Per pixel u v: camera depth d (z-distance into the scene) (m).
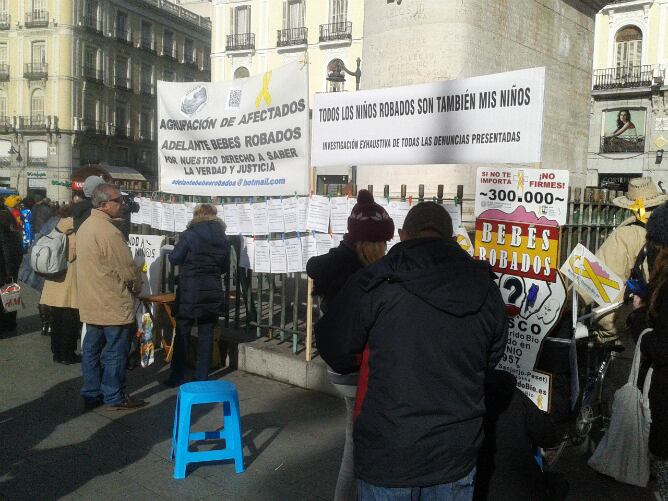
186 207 6.71
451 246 2.31
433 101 4.29
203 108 6.18
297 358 5.44
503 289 3.74
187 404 3.76
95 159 47.38
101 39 46.66
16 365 6.14
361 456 2.19
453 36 6.23
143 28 50.84
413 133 4.42
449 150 4.21
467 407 2.15
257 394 5.22
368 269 2.30
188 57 56.03
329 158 5.07
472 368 2.18
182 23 54.69
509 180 3.70
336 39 32.66
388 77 6.60
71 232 6.09
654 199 3.79
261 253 5.79
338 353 2.30
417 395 2.12
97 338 4.87
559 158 7.80
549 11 7.52
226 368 6.01
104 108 47.66
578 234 4.44
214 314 5.30
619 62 31.02
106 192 4.77
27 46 44.78
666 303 2.54
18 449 4.12
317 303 6.57
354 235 3.24
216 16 36.56
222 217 6.21
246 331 6.30
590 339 3.92
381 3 6.70
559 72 7.75
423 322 2.15
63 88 44.41
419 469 2.09
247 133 5.78
